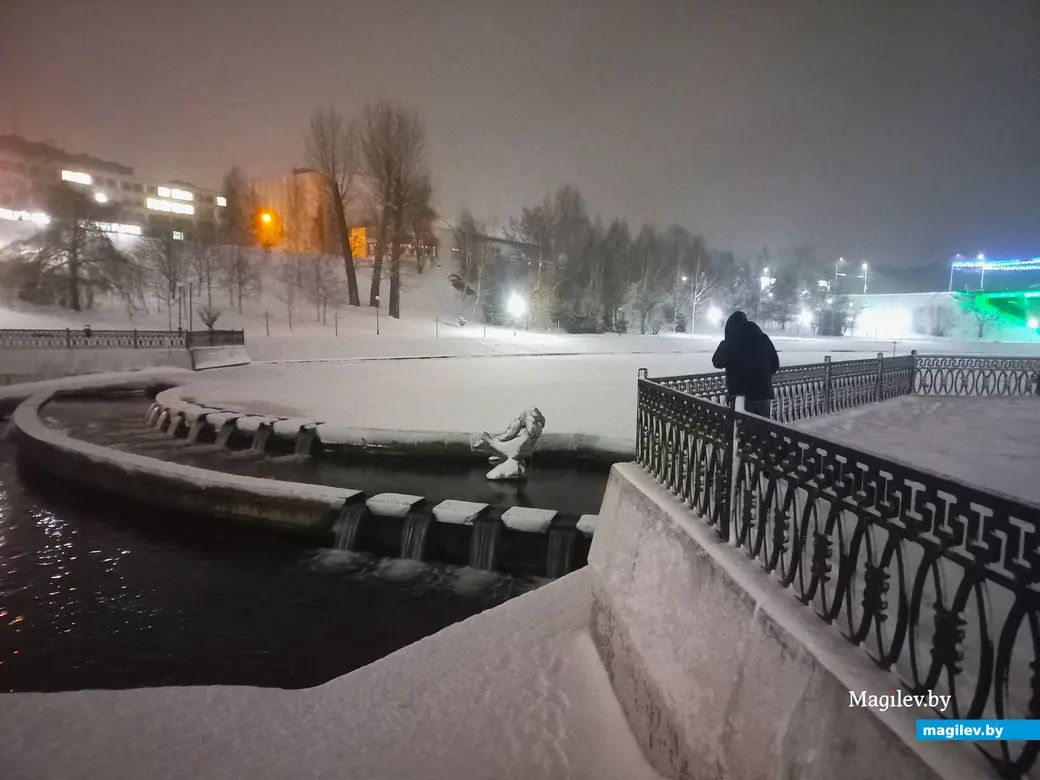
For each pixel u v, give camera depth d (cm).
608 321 6244
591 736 398
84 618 828
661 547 408
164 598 887
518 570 962
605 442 1355
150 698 464
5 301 3606
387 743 410
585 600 618
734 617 298
